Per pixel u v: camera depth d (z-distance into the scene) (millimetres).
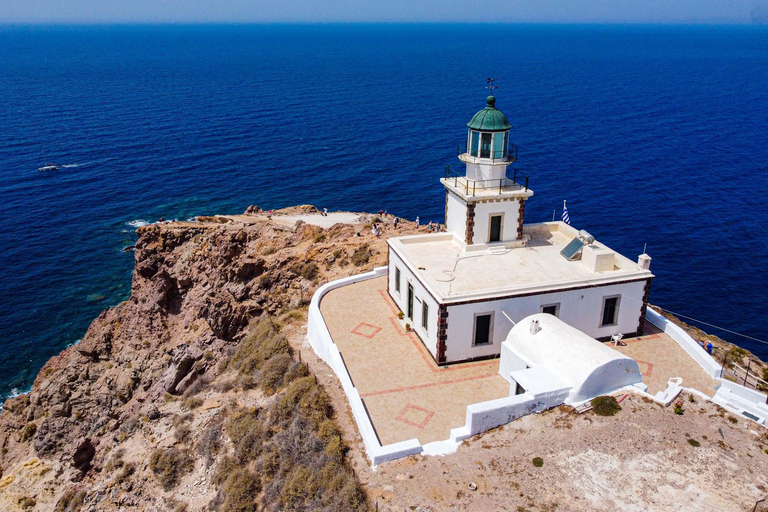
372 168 121500
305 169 121562
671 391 28172
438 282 34500
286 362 35219
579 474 23219
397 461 24891
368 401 30234
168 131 154250
